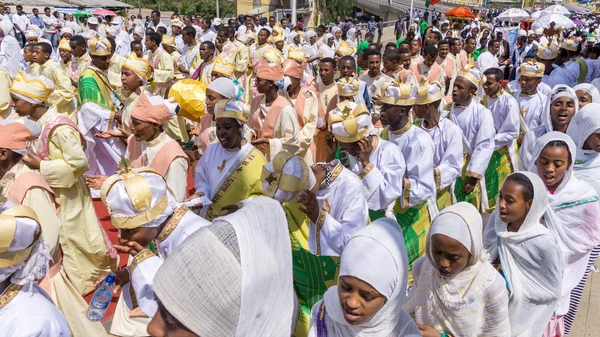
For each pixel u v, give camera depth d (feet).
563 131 17.61
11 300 7.03
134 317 8.25
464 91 17.56
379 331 7.16
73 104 23.41
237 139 12.76
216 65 24.89
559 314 12.33
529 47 54.34
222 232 4.41
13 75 45.57
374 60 26.11
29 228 6.82
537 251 9.91
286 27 71.15
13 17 65.00
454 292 8.66
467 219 8.20
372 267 6.70
